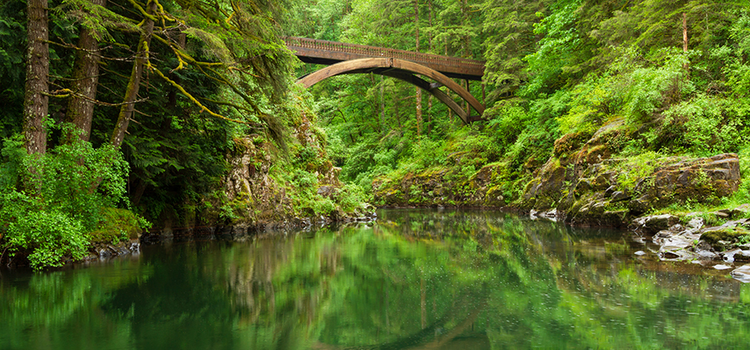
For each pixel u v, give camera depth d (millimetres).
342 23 45625
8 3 8188
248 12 11133
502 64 31953
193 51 11266
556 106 23312
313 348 4090
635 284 6402
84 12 8070
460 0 39000
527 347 3969
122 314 5250
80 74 9164
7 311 5348
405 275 7633
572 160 18219
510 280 7059
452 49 41812
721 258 8102
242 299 6027
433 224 18125
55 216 7918
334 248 11055
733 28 13672
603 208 13961
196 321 4980
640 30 18906
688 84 13625
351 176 42969
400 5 40031
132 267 8305
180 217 13602
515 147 27344
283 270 8148
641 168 13039
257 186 16188
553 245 10758
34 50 8234
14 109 9188
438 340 4246
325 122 44156
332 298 6062
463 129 36156
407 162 38000
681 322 4582
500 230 14820
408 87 43688
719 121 12633
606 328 4449
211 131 13336
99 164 8664
